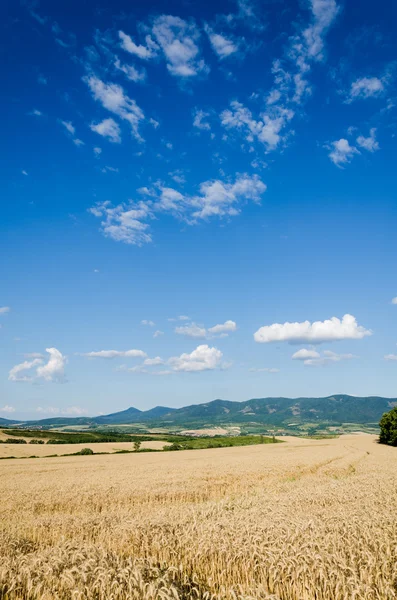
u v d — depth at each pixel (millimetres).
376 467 47062
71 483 37094
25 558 12047
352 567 10188
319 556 10477
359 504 21078
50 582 10133
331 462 55062
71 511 25547
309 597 9781
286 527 14109
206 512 19312
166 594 8898
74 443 114875
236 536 13633
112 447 102875
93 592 9500
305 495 24719
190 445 106938
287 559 10758
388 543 12211
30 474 48312
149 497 28688
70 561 11383
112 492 30578
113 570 9914
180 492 29844
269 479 38062
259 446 103000
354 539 12672
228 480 37375
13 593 9766
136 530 15664
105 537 16688
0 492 31344
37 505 26344
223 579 11289
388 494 25078
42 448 95875
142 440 126375
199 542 13297
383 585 9609
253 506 22172
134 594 8977
